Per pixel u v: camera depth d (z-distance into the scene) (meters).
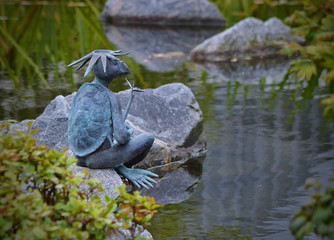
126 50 15.71
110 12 20.84
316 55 9.67
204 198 6.29
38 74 12.56
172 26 20.42
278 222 5.55
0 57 14.47
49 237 3.76
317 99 10.70
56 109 7.21
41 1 23.02
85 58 6.00
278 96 11.05
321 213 3.25
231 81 12.50
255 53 15.73
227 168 7.29
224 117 9.61
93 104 6.02
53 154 4.21
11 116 9.16
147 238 5.05
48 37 16.97
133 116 8.14
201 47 15.43
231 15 22.36
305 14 11.19
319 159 7.42
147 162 7.55
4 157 3.90
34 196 3.84
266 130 8.82
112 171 6.19
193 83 12.24
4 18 19.75
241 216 5.72
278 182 6.67
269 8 22.11
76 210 3.96
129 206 4.23
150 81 12.08
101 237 4.02
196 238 5.20
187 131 8.21
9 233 3.86
